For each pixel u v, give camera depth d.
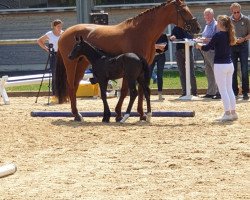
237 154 11.12
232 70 14.72
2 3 35.50
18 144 12.54
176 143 12.23
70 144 12.44
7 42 21.17
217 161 10.62
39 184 9.45
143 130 13.77
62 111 16.59
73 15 34.66
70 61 15.37
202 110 16.95
